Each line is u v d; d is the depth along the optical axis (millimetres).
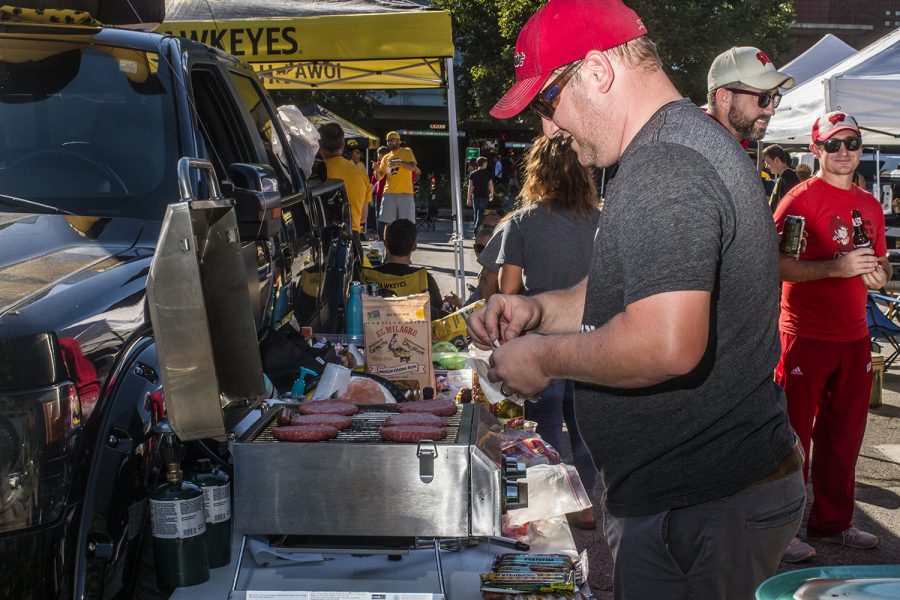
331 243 5535
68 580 1848
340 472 2047
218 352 2047
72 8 3543
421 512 2051
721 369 1656
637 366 1500
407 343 3621
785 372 4285
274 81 8758
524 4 26375
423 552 2422
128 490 2045
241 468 2055
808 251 4242
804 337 4203
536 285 4145
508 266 4195
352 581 2236
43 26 3316
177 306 1826
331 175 10055
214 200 1923
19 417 1784
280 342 3416
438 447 2037
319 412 2426
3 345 1791
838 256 4164
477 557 2432
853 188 4328
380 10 7391
